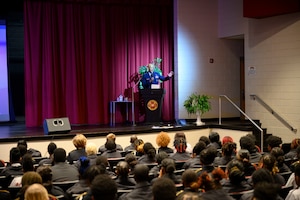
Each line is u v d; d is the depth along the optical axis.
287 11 9.12
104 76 10.90
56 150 4.48
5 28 10.59
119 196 3.56
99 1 10.71
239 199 3.42
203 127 9.93
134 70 11.07
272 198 2.38
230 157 4.96
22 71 10.88
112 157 5.68
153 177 4.29
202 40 11.20
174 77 11.28
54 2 10.41
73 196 3.54
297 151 5.12
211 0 11.26
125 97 11.03
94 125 10.59
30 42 10.30
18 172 4.66
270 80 9.97
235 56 11.57
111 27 10.90
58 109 10.59
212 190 3.04
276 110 9.86
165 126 9.69
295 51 9.43
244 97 11.62
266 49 10.02
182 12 11.02
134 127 9.80
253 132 9.27
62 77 10.59
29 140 8.17
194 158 4.90
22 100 10.95
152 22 11.20
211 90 11.32
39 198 2.52
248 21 10.41
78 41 10.66
